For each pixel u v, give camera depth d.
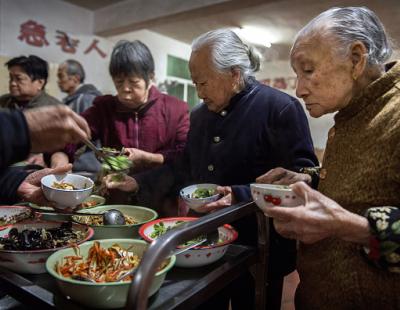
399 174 0.76
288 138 1.23
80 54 4.36
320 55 0.83
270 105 1.27
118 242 0.90
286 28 4.29
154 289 0.71
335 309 0.89
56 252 0.81
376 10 3.38
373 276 0.82
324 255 0.92
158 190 1.54
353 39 0.81
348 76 0.84
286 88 6.04
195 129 1.46
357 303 0.85
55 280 0.79
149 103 1.80
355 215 0.72
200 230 0.70
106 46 4.62
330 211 0.70
